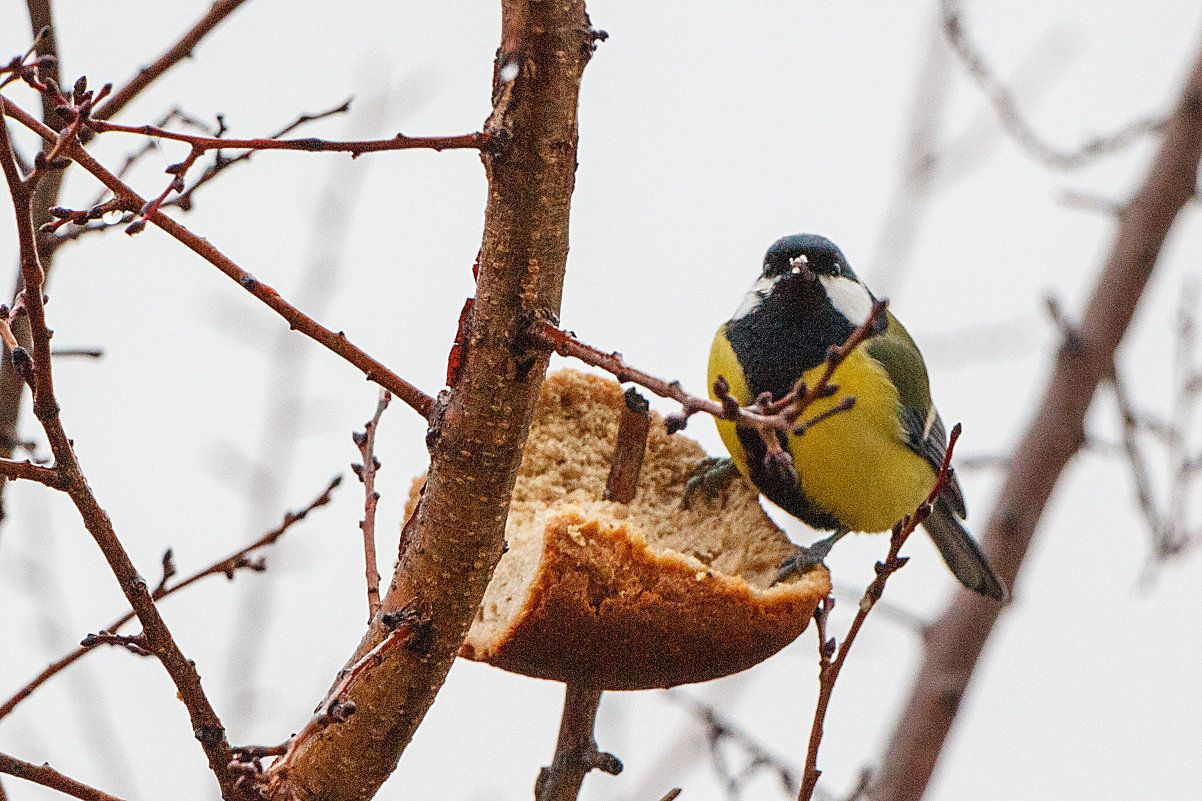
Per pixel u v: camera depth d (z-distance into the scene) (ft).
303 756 16.67
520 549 21.36
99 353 23.99
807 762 17.22
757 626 20.90
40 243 21.43
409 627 15.75
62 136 13.58
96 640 14.44
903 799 33.47
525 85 14.25
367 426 19.54
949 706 33.99
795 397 12.72
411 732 16.52
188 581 20.11
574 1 14.34
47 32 17.08
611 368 13.57
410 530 16.88
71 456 14.12
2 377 23.26
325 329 16.35
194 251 15.88
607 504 24.71
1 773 14.88
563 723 21.86
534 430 27.73
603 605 20.25
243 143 14.39
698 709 25.12
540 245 14.64
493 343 14.87
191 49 18.40
